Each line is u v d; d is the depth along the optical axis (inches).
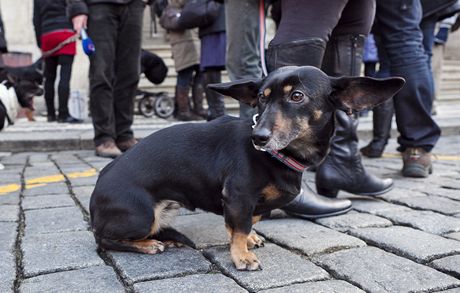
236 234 83.7
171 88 436.1
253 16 126.3
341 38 121.4
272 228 106.4
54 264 83.0
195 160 88.0
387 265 82.0
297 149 84.6
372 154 216.2
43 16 311.7
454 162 200.1
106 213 88.6
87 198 132.7
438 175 168.1
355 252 89.0
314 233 101.6
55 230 103.6
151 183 88.3
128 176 89.0
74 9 192.2
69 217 113.7
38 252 89.0
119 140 227.5
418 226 104.5
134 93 224.1
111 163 95.6
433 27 185.2
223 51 253.4
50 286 74.0
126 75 217.3
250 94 92.6
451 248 88.9
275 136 77.9
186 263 84.2
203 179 87.7
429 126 158.6
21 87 215.9
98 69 204.4
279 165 83.0
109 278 77.4
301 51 107.2
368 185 127.6
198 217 115.8
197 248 93.2
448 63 553.0
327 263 83.4
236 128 88.0
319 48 107.7
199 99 337.4
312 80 83.4
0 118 199.0
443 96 513.3
